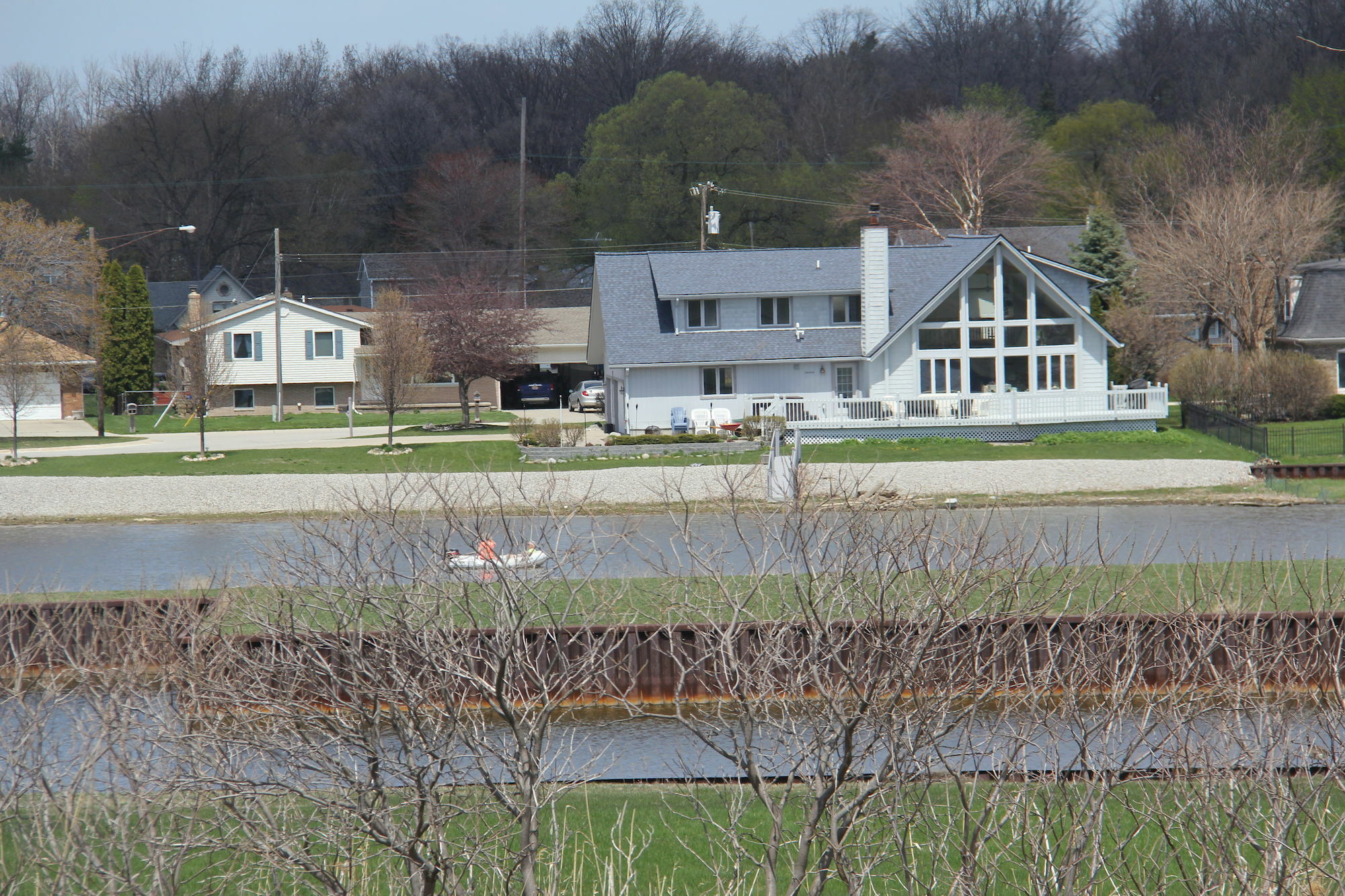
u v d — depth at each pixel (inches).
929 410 7190.0
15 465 6525.6
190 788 1241.4
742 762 1342.3
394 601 1255.5
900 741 1233.4
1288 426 7317.9
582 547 1784.0
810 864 1619.1
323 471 6195.9
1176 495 5452.8
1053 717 1596.9
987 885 1248.8
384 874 1425.9
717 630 1475.1
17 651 1881.2
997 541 2041.1
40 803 1342.3
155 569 3939.5
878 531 1775.3
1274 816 1258.0
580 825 1784.0
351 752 1331.2
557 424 6781.5
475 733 1375.5
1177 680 1521.9
